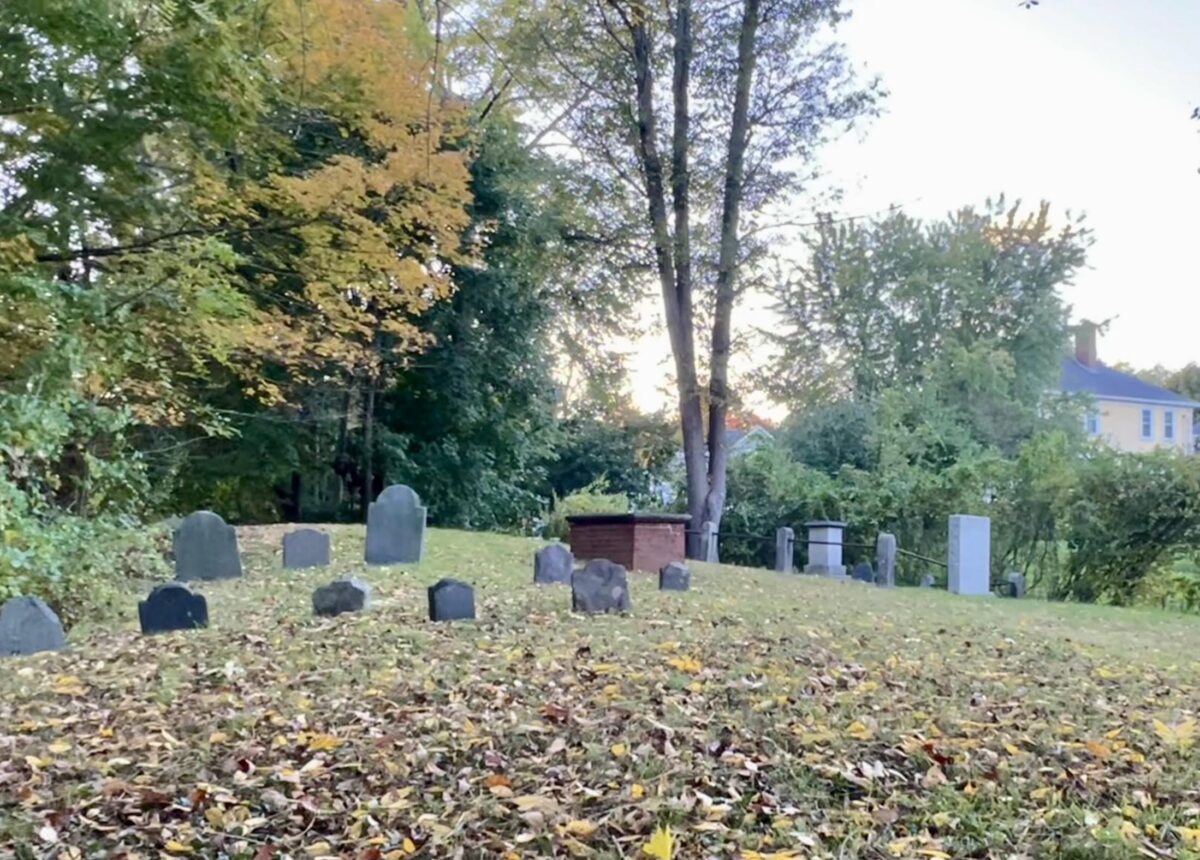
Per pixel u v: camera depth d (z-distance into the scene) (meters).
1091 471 18.12
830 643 7.20
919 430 23.30
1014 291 32.28
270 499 22.03
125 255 9.58
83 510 10.38
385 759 4.13
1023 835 3.24
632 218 20.41
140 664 6.46
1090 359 42.78
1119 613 13.28
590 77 19.48
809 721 4.56
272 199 10.85
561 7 17.89
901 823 3.37
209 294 9.76
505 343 21.72
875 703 5.00
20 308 8.36
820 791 3.67
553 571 11.04
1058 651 7.62
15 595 7.90
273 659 6.38
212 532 11.03
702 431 20.83
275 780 3.90
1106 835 3.16
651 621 8.00
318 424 20.53
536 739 4.38
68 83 8.02
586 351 24.00
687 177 19.80
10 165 8.34
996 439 28.61
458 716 4.74
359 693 5.31
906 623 9.05
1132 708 5.23
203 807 3.66
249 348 13.13
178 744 4.43
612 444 30.20
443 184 12.15
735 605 9.46
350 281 11.75
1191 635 10.24
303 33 9.77
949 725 4.56
